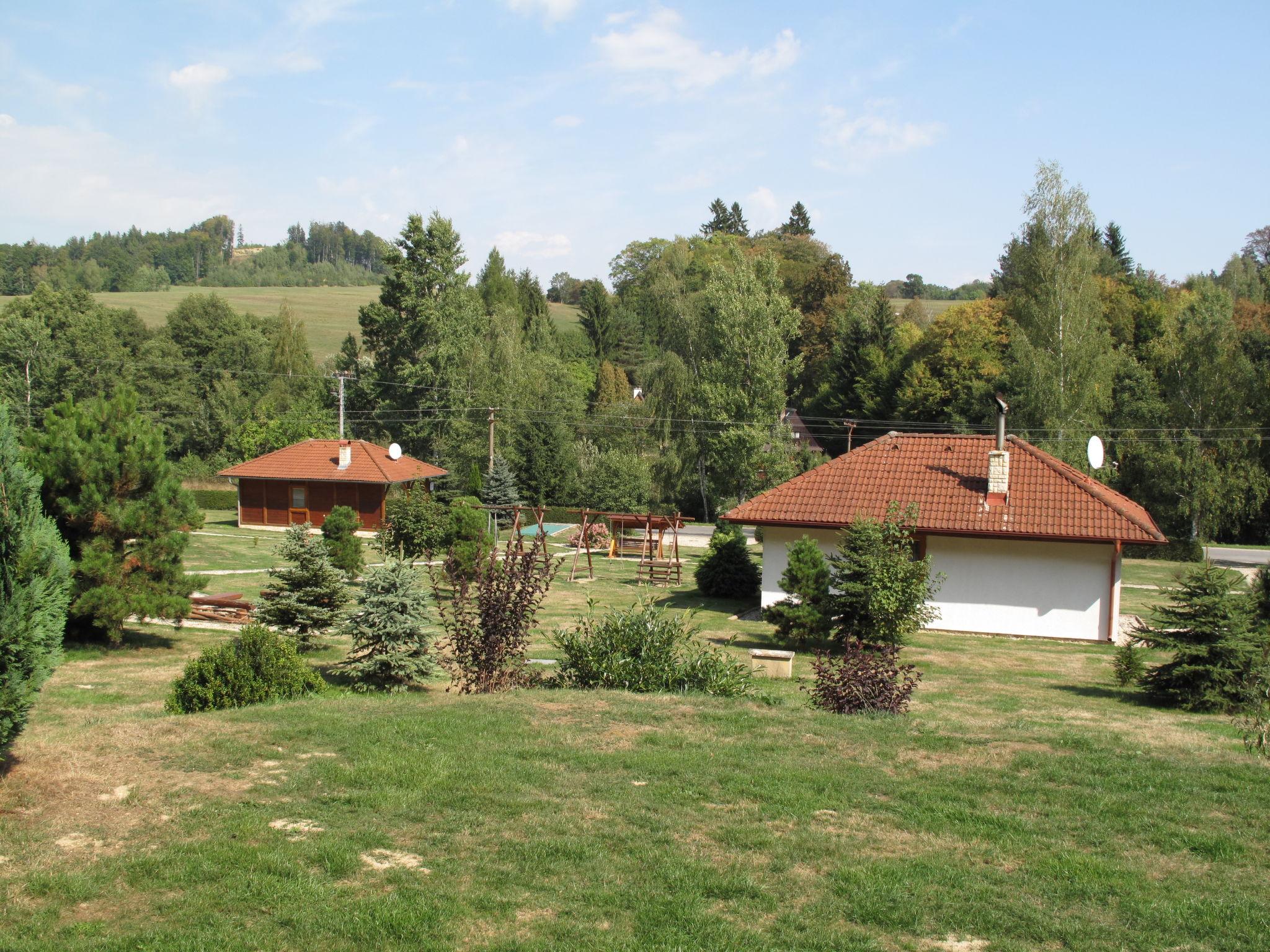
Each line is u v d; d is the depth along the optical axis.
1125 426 55.19
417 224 69.69
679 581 35.62
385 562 15.97
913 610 20.00
